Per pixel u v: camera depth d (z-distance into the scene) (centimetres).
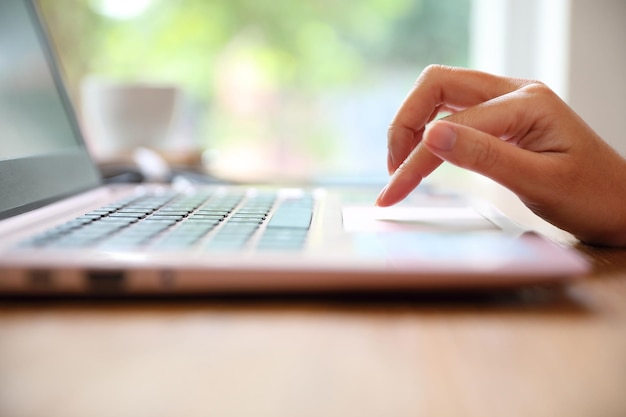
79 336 23
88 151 49
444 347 22
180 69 114
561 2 86
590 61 85
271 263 25
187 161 80
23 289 25
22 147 39
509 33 102
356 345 22
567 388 20
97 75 112
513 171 32
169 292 26
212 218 34
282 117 115
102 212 35
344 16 112
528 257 26
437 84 39
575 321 24
